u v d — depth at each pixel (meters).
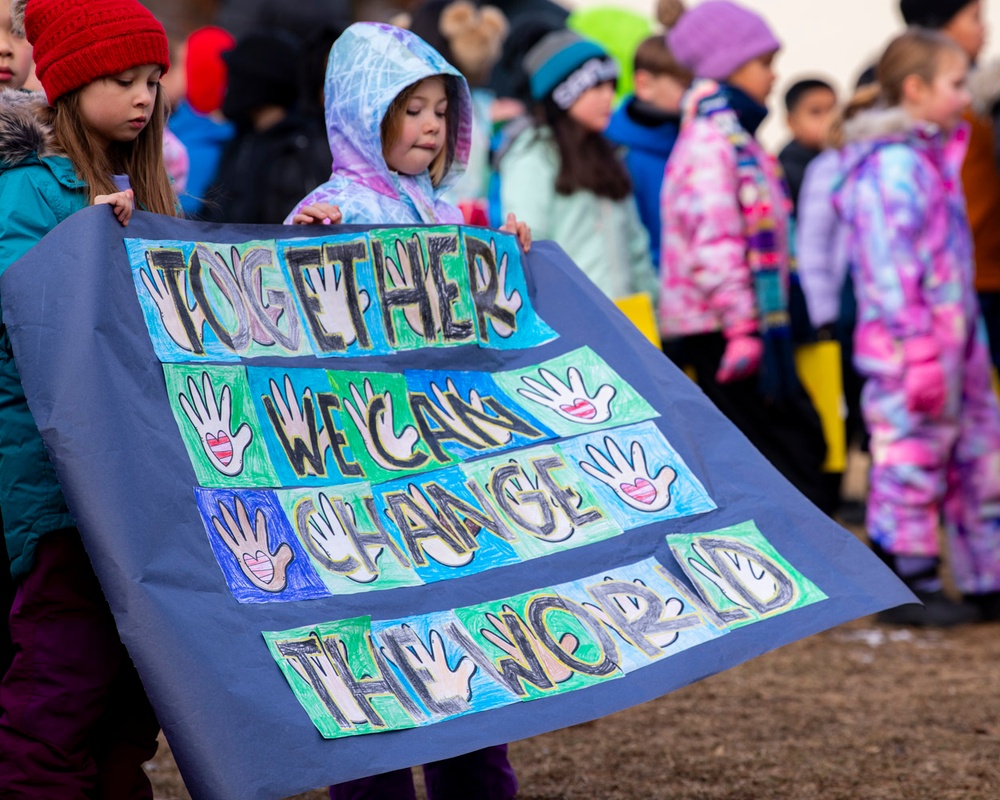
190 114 10.31
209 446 4.20
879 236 8.29
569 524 4.64
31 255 4.08
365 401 4.65
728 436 5.02
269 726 3.75
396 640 4.16
